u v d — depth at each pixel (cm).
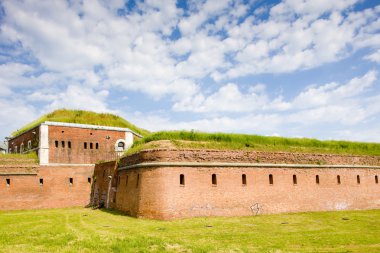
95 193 4050
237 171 2916
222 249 1680
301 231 2220
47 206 3894
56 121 4459
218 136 3219
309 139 3822
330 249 1753
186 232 2138
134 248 1688
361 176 3622
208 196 2745
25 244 1830
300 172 3244
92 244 1775
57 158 4097
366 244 1873
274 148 3294
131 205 2908
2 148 6631
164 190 2614
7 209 3684
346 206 3412
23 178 3838
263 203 2962
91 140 4362
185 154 2750
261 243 1862
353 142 4094
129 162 3112
